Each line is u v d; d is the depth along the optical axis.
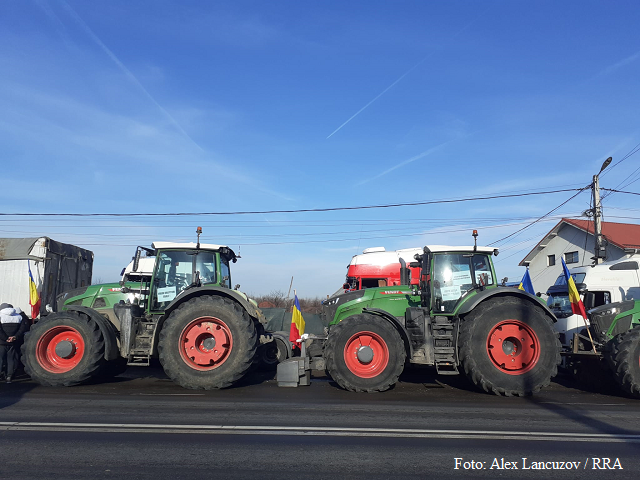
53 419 5.49
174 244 8.51
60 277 11.31
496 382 7.23
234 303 7.79
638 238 25.12
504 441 4.80
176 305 7.89
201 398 6.79
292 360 8.12
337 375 7.45
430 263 8.28
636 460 4.30
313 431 5.06
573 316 10.42
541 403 6.76
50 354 7.91
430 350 7.63
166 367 7.46
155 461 4.12
